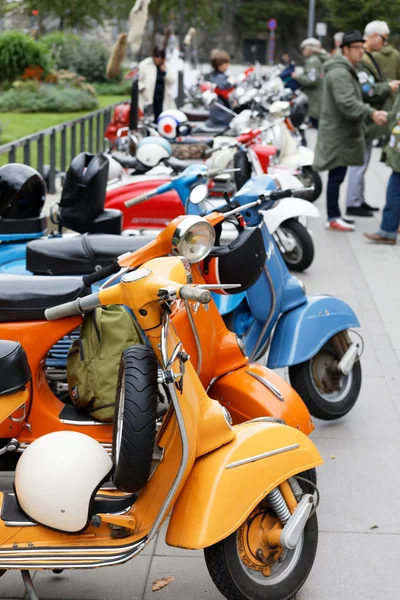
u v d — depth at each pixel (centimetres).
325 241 1061
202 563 394
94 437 408
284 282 514
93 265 488
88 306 332
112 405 403
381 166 1706
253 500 329
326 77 1056
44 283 409
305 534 359
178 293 300
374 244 1049
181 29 3138
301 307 520
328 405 531
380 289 855
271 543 346
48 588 372
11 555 315
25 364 342
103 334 406
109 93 3484
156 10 4884
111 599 364
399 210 1036
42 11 4634
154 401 316
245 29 8044
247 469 332
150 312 318
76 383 412
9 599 363
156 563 394
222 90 1467
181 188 525
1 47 2847
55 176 1195
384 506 451
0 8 4841
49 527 320
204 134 1301
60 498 316
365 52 1149
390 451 516
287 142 1155
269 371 443
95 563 314
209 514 321
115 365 405
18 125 2034
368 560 398
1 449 398
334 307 528
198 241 363
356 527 429
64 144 1324
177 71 2248
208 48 7825
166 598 365
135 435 311
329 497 459
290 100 1606
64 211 607
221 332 432
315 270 922
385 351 687
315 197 1231
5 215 559
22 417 387
